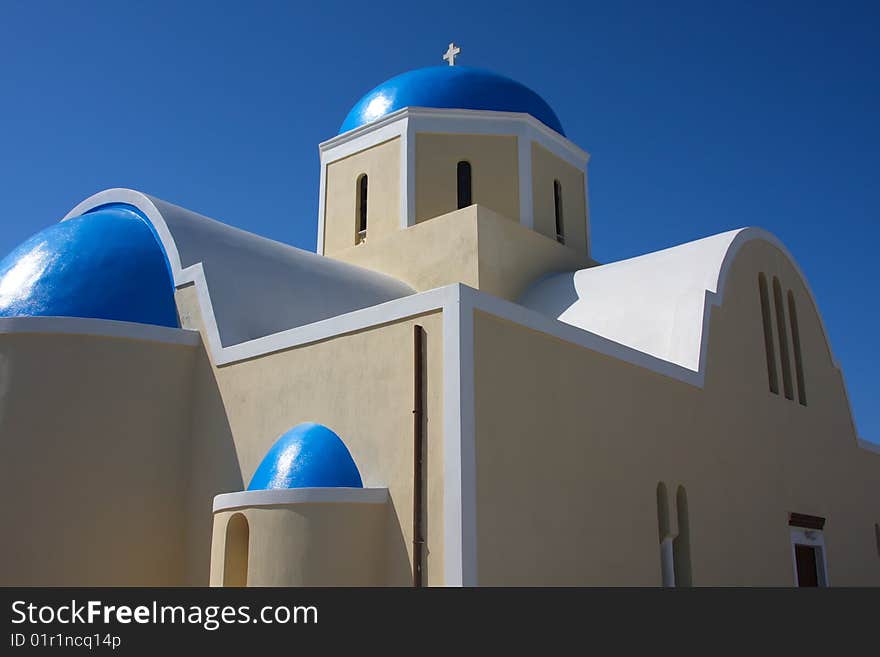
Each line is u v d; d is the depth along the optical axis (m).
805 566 12.40
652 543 9.07
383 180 14.77
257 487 7.72
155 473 9.14
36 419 8.66
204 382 9.55
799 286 14.38
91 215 10.96
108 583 8.59
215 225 11.35
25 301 9.59
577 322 12.27
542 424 7.86
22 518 8.38
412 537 7.07
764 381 12.44
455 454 6.89
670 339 11.24
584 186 16.14
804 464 12.91
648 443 9.40
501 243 13.34
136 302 9.90
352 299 11.52
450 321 7.27
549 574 7.48
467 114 14.73
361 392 7.91
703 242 12.88
